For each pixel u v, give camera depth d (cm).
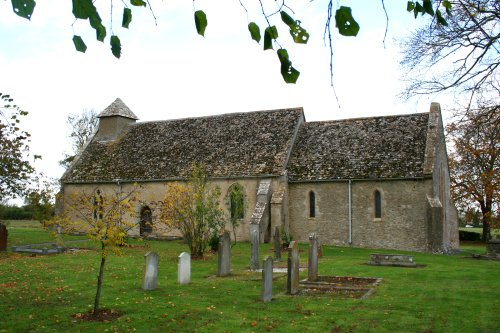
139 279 1698
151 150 3922
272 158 3356
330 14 401
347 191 3153
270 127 3641
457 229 3597
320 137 3506
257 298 1380
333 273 1908
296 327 1060
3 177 2481
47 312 1185
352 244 3100
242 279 1741
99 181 3816
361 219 3095
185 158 3675
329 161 3291
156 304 1285
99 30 381
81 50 386
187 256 1648
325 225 3192
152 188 3622
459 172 4250
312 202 3272
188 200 2434
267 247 2925
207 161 3550
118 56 426
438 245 2836
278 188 3231
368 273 1903
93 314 1166
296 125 3575
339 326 1068
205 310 1220
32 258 2256
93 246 2839
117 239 1188
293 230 3275
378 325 1075
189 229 2383
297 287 1509
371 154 3209
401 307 1257
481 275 1844
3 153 2455
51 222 1319
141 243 3148
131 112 4444
